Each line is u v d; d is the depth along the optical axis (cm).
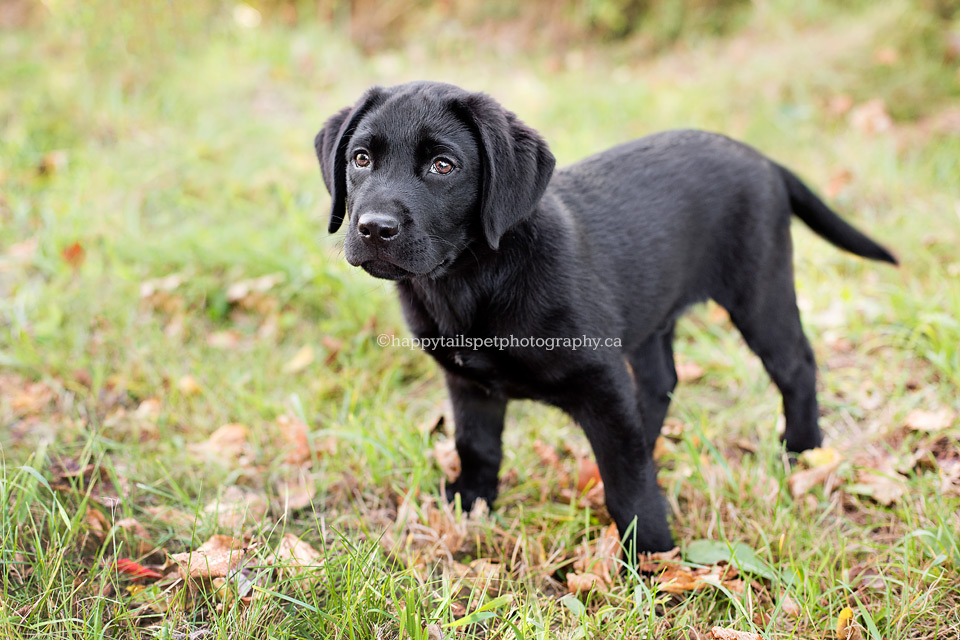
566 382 236
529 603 230
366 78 634
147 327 371
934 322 332
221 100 577
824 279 391
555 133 530
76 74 586
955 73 546
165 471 281
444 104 224
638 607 215
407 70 660
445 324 243
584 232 250
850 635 213
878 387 326
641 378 306
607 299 246
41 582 223
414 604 215
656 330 292
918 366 333
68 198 453
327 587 221
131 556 248
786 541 247
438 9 751
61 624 214
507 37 721
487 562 248
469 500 279
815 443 298
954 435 287
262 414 324
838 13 643
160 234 431
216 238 415
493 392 254
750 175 286
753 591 237
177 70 609
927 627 219
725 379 344
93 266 402
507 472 298
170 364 350
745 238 285
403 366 357
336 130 250
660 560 244
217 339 370
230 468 295
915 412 301
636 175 273
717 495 272
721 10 702
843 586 222
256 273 399
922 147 489
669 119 548
